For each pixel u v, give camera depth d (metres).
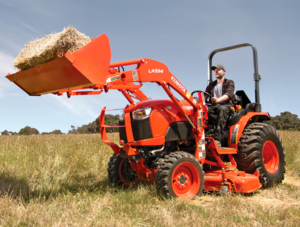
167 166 3.18
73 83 2.58
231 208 2.86
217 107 4.35
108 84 2.95
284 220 2.53
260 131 4.21
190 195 3.35
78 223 2.34
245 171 4.23
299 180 4.84
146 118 3.42
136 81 3.13
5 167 4.73
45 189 3.62
